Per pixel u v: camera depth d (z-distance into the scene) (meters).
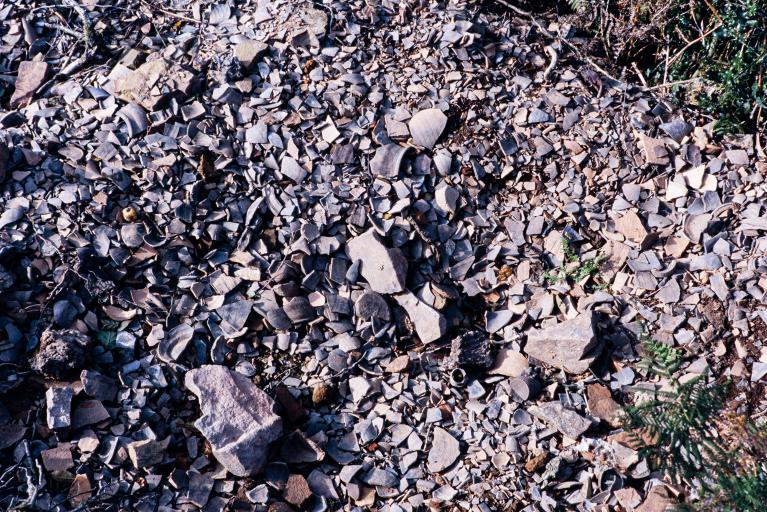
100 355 2.64
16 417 2.56
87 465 2.54
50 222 2.72
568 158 2.91
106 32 2.98
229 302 2.73
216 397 2.61
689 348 2.73
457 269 2.80
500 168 2.90
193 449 2.60
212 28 2.99
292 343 2.71
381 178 2.85
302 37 2.96
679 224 2.86
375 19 3.02
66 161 2.79
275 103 2.89
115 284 2.70
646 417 2.59
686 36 3.09
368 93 2.93
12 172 2.76
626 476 2.60
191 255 2.76
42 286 2.67
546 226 2.85
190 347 2.69
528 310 2.76
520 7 3.22
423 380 2.71
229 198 2.80
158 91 2.85
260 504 2.56
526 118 2.94
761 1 2.91
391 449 2.64
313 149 2.86
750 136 2.94
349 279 2.77
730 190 2.88
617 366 2.71
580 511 2.58
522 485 2.60
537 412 2.66
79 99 2.87
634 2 3.10
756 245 2.81
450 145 2.89
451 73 2.97
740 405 2.67
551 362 2.71
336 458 2.63
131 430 2.59
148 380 2.63
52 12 2.99
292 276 2.76
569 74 3.02
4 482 2.51
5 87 2.91
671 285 2.78
